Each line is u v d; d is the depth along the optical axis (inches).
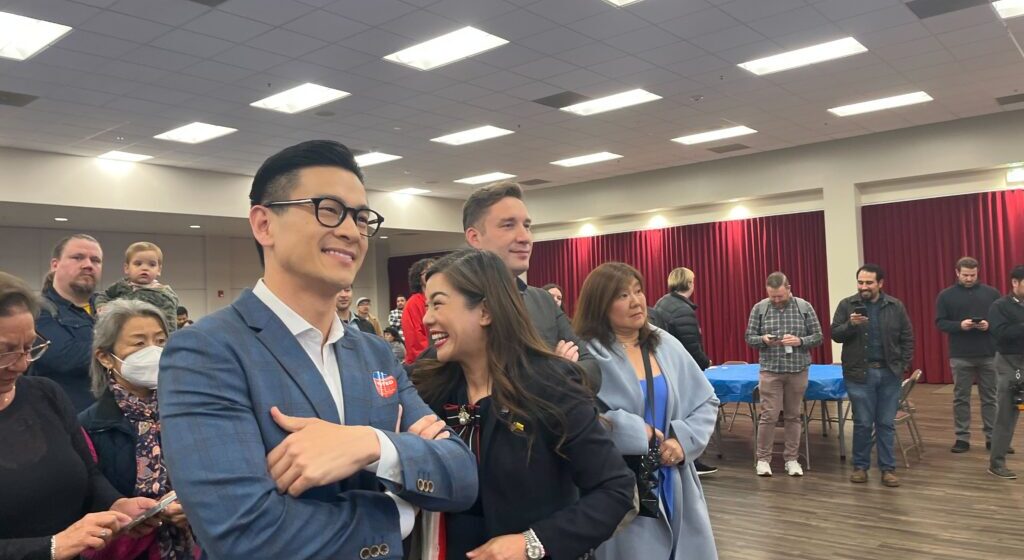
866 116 351.6
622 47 241.9
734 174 448.1
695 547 79.2
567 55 248.4
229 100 284.0
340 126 332.8
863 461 186.5
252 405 34.9
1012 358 184.5
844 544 142.3
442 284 56.1
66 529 54.7
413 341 137.3
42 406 60.5
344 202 38.2
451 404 58.1
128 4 192.5
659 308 195.3
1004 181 370.6
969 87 305.6
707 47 244.2
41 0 188.2
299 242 37.4
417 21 212.1
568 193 529.7
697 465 203.6
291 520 32.5
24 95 265.7
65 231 457.7
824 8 215.2
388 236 608.1
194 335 34.9
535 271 567.5
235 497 31.7
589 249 537.6
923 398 335.6
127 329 70.9
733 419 273.6
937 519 154.6
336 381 40.1
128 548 64.1
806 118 350.0
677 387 85.5
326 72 256.4
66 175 360.5
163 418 33.7
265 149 367.2
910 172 383.2
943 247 387.2
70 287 96.4
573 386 54.5
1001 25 232.8
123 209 380.8
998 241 371.2
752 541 146.6
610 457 53.4
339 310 183.3
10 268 434.0
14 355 54.4
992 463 189.2
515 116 327.3
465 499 40.0
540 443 52.6
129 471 68.6
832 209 410.9
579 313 88.3
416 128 341.7
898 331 183.6
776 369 198.1
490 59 249.9
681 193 471.5
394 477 36.4
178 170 405.1
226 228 487.2
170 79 255.4
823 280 427.8
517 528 51.9
